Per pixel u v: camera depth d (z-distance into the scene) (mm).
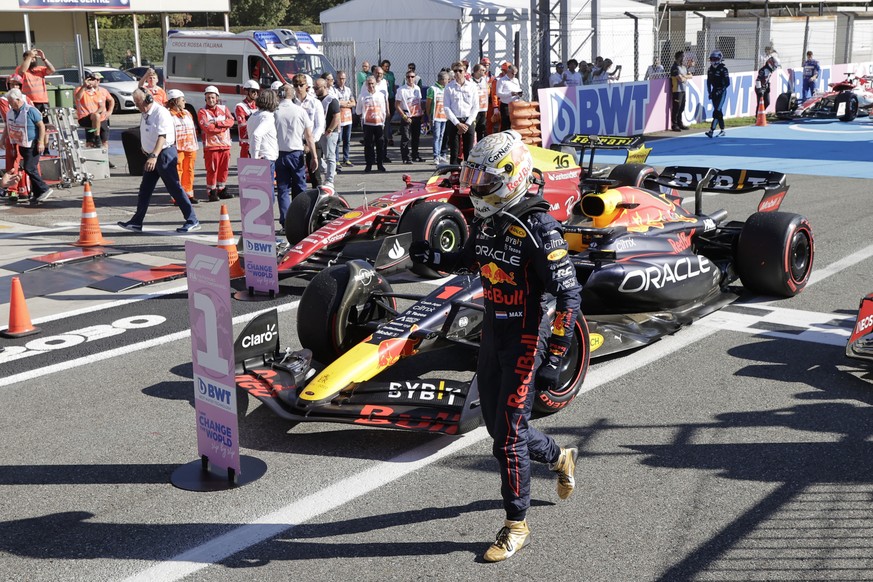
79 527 4391
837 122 24625
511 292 3953
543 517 4379
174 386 6320
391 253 9016
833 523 4254
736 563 3934
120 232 11977
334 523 4371
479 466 4957
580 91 20578
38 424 5688
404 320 5730
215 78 23203
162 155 11656
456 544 4145
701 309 7461
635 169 10219
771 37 29797
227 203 14344
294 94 12859
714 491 4594
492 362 4102
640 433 5316
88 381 6445
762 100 23938
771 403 5723
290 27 64375
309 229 10000
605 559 3990
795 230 7848
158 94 19625
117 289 8977
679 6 30109
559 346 3879
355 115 24109
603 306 6945
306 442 5336
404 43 25406
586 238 7301
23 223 12711
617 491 4621
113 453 5242
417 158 18703
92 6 35344
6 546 4219
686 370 6340
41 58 17453
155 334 7543
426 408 5176
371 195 14414
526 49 25375
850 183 14703
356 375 5332
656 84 22797
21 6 33000
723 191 8711
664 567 3916
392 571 3938
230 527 4355
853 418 5469
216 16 70688
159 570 3992
